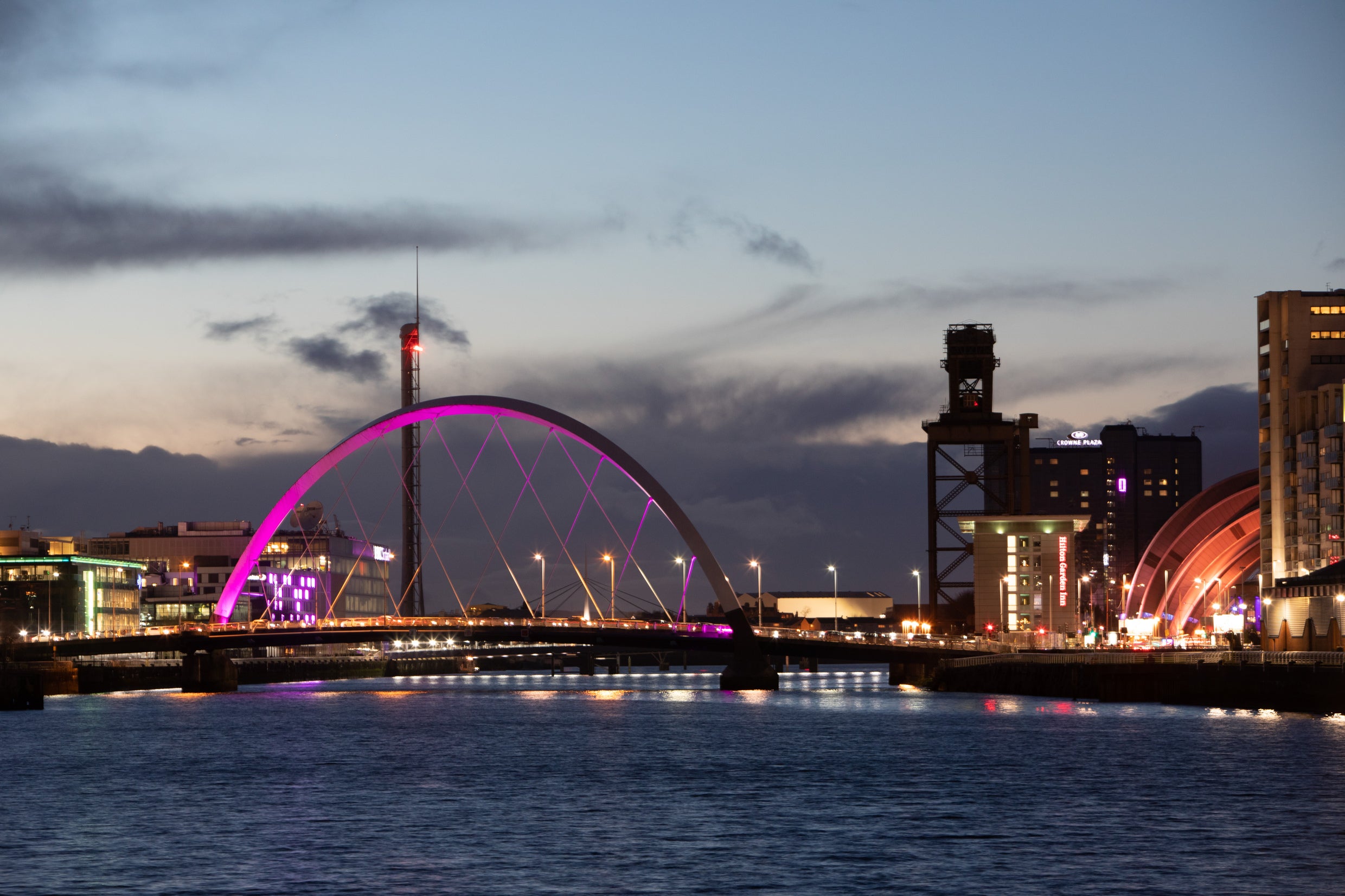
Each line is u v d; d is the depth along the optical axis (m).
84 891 58.69
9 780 93.50
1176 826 71.75
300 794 86.12
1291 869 61.66
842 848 66.75
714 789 87.31
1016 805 79.06
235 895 57.88
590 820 75.38
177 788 89.00
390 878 60.81
